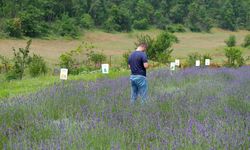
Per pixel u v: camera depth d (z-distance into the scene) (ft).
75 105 50.03
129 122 40.70
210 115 43.86
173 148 32.32
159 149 32.17
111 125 39.34
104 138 34.99
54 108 48.21
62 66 124.77
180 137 34.86
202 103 50.44
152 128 38.50
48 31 456.45
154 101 51.96
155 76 91.25
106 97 55.93
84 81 81.71
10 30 398.83
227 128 37.76
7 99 54.90
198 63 132.26
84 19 548.31
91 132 36.32
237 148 32.78
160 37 158.81
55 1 520.01
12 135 36.76
